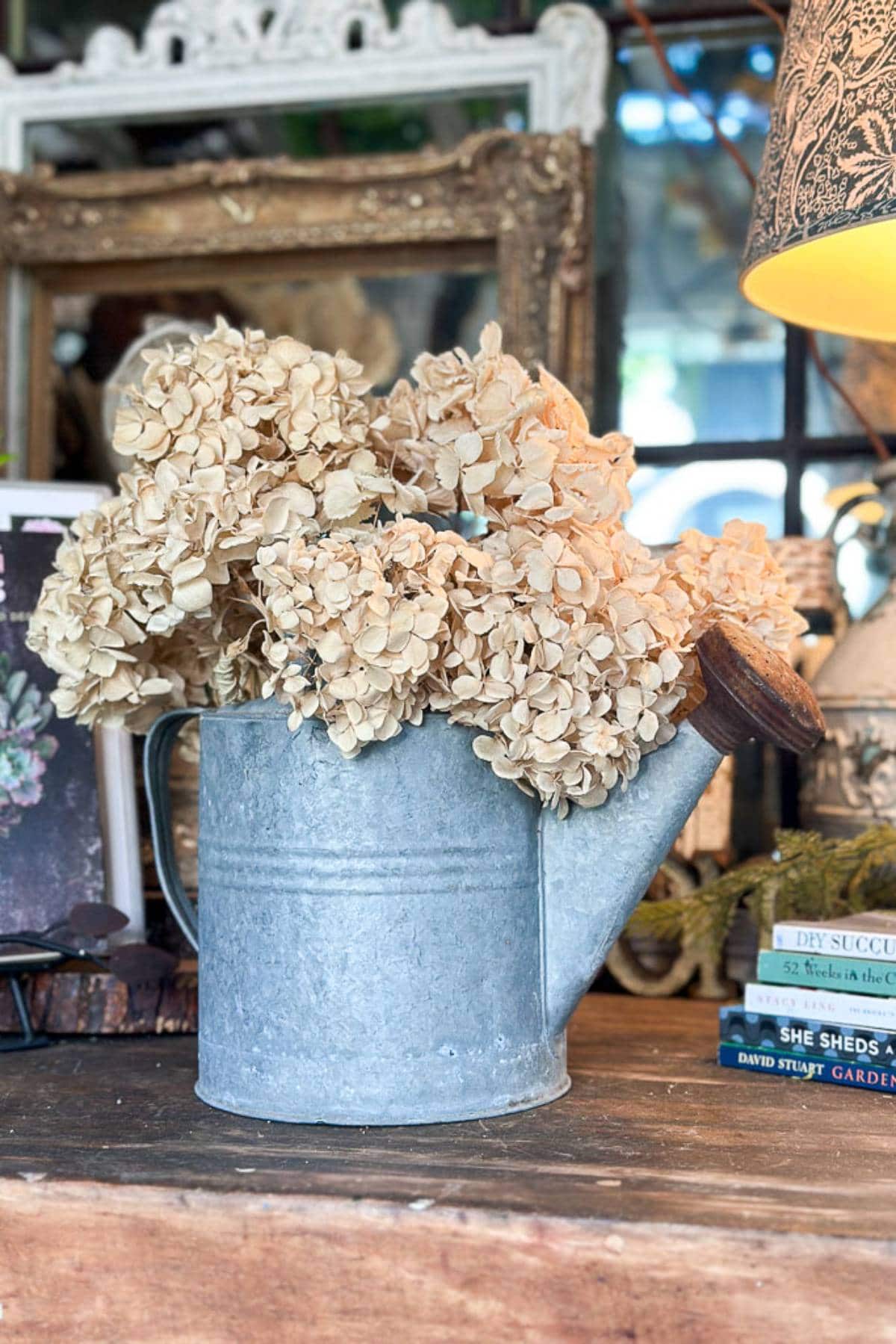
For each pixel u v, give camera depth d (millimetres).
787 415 1381
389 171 1377
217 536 741
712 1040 1009
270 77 1428
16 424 1443
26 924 1011
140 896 1075
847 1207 626
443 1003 770
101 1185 657
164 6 1461
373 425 812
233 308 1425
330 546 715
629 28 1407
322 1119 766
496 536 771
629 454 845
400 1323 624
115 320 1443
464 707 757
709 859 1208
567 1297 607
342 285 1404
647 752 787
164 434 771
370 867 761
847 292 1048
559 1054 843
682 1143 734
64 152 1474
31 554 1075
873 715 1138
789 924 920
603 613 750
